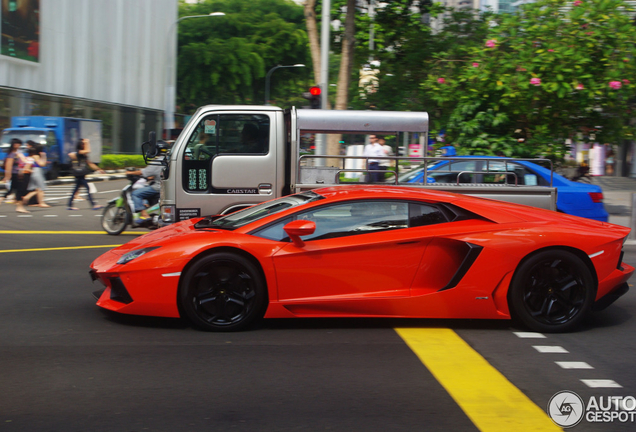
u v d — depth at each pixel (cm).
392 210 517
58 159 2575
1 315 548
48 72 3162
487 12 1709
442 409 348
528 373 411
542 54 1330
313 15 1445
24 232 1178
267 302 502
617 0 1373
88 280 713
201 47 3850
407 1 1777
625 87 1351
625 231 529
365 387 381
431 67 1622
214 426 322
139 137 4175
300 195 566
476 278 501
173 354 440
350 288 502
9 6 2803
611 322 552
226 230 514
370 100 1728
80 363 419
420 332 506
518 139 1406
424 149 870
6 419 329
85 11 3472
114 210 1141
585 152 3056
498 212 525
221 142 830
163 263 487
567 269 506
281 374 402
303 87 4247
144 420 329
